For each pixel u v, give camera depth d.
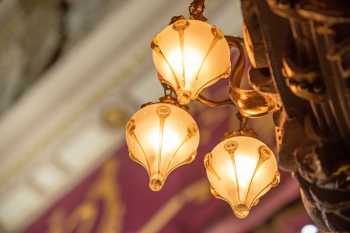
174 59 5.38
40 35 14.80
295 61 4.54
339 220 4.82
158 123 5.53
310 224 9.74
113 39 13.37
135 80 13.41
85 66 13.67
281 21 4.58
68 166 14.28
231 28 12.41
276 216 10.10
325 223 4.91
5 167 14.76
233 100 5.43
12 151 14.63
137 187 12.34
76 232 12.71
